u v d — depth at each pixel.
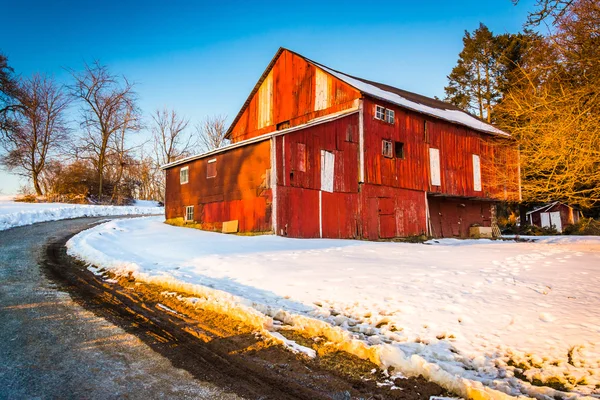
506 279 7.03
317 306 5.72
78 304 6.26
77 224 19.08
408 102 21.44
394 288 6.40
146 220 22.45
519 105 11.22
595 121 9.38
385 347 4.14
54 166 40.22
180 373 3.92
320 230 15.77
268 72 22.66
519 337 4.34
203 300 6.21
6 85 29.84
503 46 36.00
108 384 3.65
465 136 23.80
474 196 23.62
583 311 5.04
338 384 3.71
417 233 20.03
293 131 15.19
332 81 18.91
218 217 17.39
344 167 17.09
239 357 4.33
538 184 11.77
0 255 10.42
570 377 3.48
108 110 39.12
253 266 8.45
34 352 4.34
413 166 20.27
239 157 16.48
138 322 5.46
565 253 11.38
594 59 9.68
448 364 3.80
